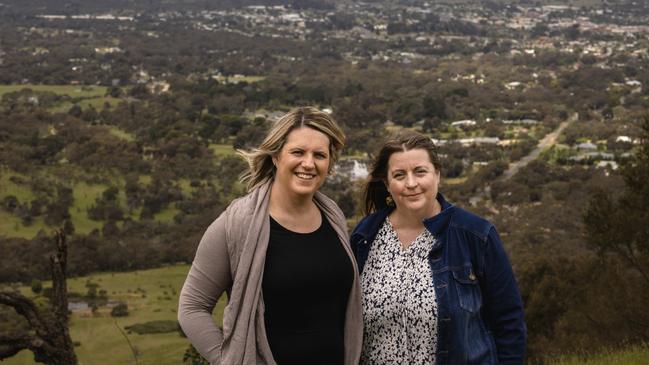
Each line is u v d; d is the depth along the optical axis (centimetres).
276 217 305
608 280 997
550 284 1338
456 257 316
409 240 329
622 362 768
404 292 317
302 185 302
